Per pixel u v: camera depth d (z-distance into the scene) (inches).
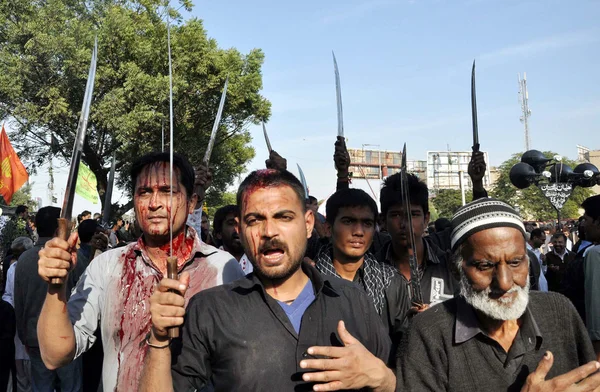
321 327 77.9
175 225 105.0
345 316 80.4
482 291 73.1
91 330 104.0
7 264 312.2
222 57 892.0
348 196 122.6
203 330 76.8
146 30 823.1
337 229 122.0
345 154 160.2
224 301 78.2
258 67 959.0
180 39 837.2
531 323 74.9
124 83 771.4
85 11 845.2
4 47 761.6
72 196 82.3
